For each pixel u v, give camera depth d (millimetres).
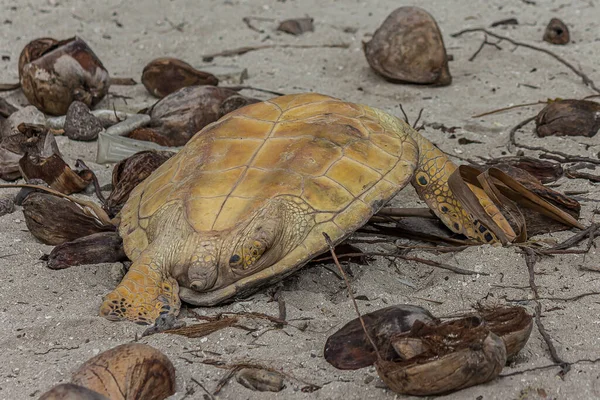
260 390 4895
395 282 6168
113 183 7484
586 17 12523
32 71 9227
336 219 5891
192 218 5902
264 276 5727
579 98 9820
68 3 13281
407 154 6484
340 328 5348
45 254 6559
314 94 7070
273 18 13023
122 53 11734
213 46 11977
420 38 10281
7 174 8047
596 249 6316
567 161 8031
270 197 5879
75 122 8812
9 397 4875
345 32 12406
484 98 10016
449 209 6723
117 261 6480
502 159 7969
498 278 6000
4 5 13078
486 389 4723
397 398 4738
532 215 6695
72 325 5566
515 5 13227
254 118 6691
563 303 5648
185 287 5840
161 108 9016
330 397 4793
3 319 5664
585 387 4754
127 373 4711
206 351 5281
